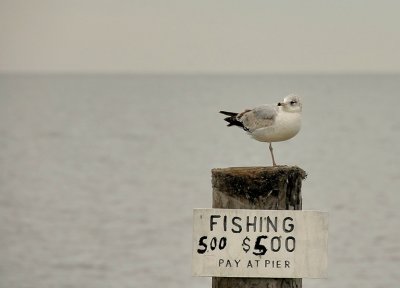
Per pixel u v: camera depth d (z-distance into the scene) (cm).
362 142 7244
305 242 555
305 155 6162
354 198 4041
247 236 556
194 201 4228
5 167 5784
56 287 2556
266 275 555
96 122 11162
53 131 9350
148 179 5106
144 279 2608
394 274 2541
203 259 557
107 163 6072
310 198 4084
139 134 8969
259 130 720
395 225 3319
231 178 559
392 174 5019
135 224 3581
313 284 2409
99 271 2734
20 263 2853
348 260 2731
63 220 3722
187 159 6206
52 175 5400
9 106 17212
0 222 3647
